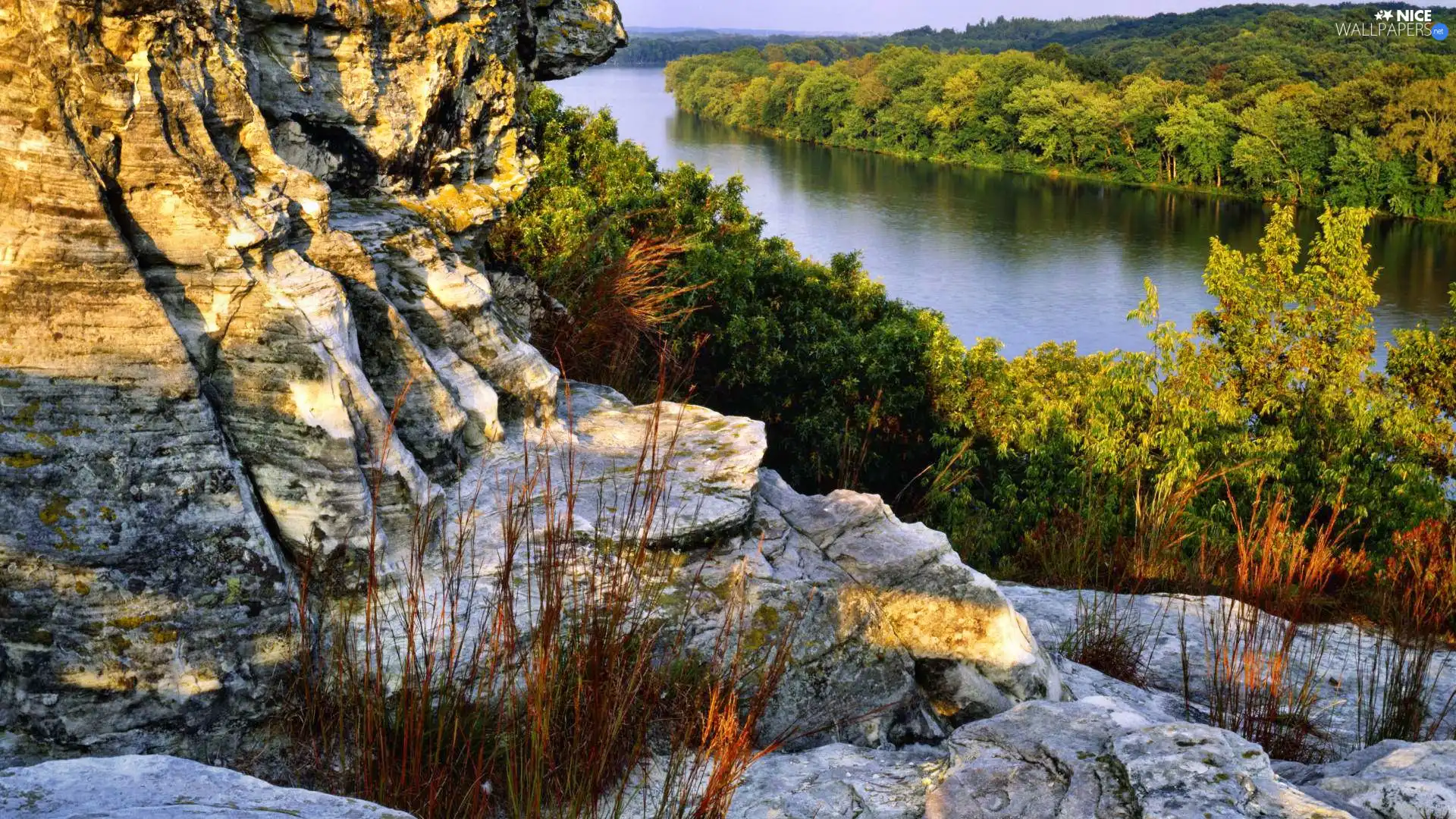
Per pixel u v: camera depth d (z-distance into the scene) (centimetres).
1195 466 1617
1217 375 2538
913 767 415
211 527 399
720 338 1639
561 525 475
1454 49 13538
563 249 1023
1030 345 5884
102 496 386
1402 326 5728
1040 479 1647
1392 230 8444
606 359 832
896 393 1942
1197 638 708
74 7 374
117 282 387
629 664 411
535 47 795
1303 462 1952
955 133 13600
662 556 489
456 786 368
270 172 464
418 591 437
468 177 686
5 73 371
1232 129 10412
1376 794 397
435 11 613
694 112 19975
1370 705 598
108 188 392
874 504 555
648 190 1839
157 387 392
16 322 379
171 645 393
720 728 370
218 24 463
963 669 500
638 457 572
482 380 560
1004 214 9769
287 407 420
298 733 403
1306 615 760
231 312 413
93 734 390
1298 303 2531
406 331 506
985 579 519
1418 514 1652
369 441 445
